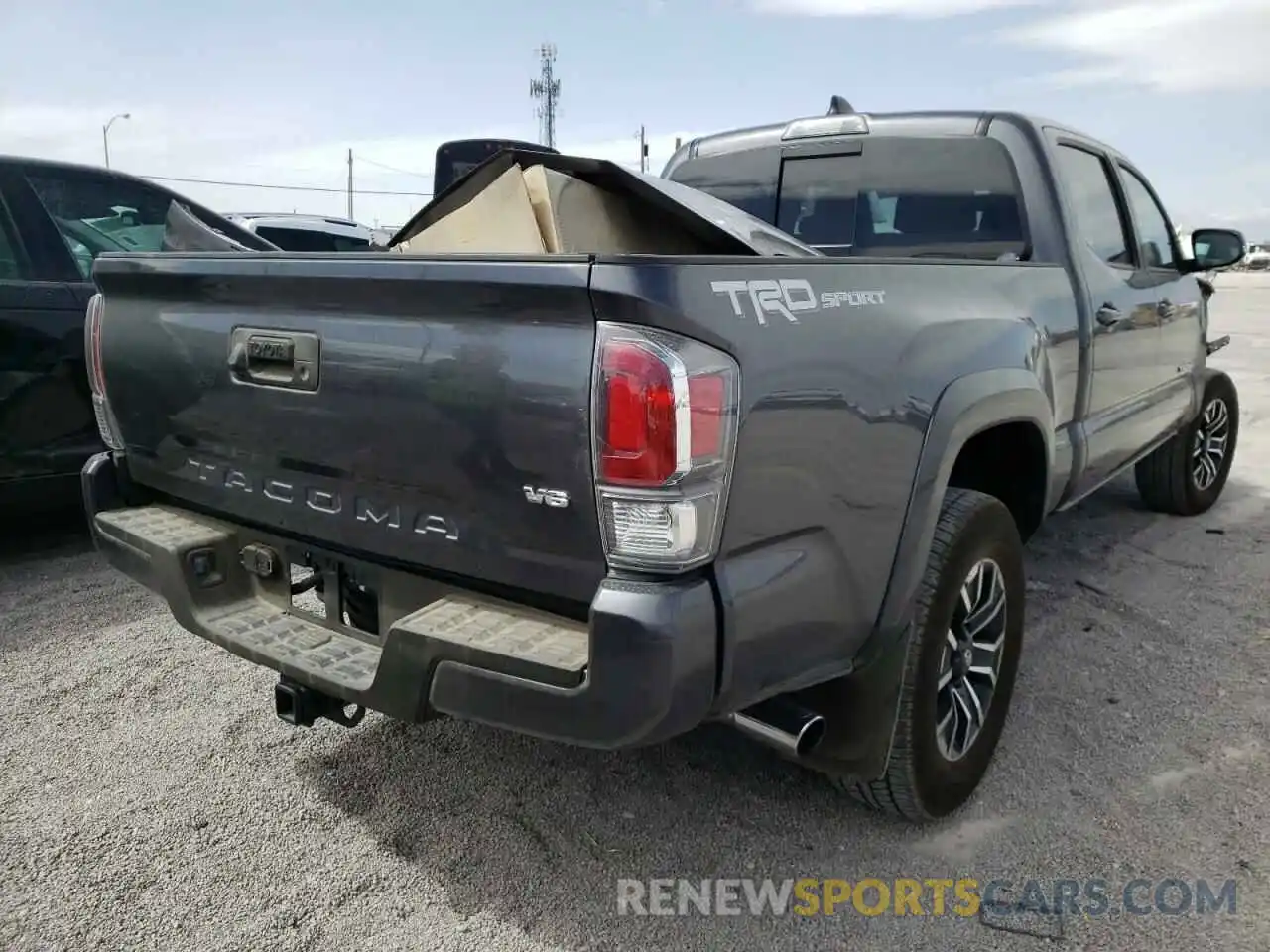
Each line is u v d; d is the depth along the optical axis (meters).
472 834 2.67
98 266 2.79
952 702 2.65
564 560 1.96
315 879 2.48
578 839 2.65
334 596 2.46
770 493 1.99
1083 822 2.72
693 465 1.82
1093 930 2.30
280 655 2.35
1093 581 4.59
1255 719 3.28
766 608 2.00
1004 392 2.75
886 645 2.37
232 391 2.49
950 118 3.73
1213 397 5.61
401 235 3.11
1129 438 4.36
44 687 3.47
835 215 3.98
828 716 2.43
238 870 2.51
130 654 3.74
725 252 2.74
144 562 2.68
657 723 1.83
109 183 4.87
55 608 4.18
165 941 2.25
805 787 2.90
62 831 2.66
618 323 1.81
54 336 4.46
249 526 2.65
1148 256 4.62
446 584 2.21
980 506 2.65
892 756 2.47
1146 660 3.73
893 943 2.26
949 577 2.52
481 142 5.06
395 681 2.09
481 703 1.97
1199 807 2.78
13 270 4.41
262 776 2.94
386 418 2.16
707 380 1.83
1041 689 3.49
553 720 1.89
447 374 2.04
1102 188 4.16
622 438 1.81
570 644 1.96
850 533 2.22
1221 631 4.01
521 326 1.92
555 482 1.92
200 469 2.69
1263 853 2.57
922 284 2.57
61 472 4.55
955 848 2.62
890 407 2.29
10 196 4.46
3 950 2.22
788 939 2.28
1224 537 5.29
